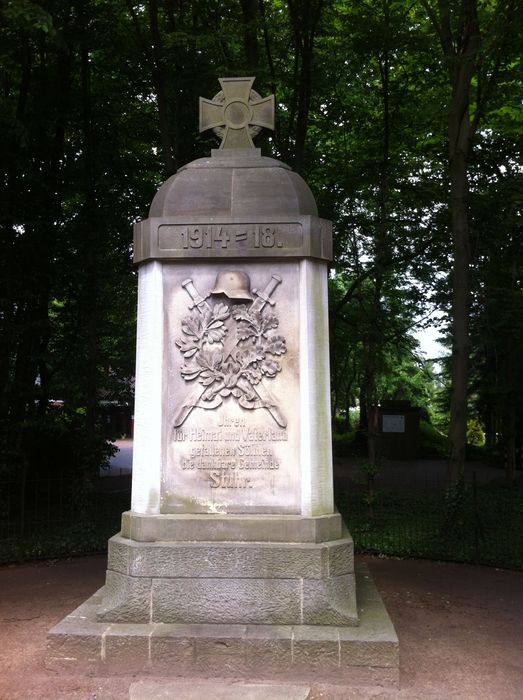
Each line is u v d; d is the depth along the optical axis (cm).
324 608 484
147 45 1275
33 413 1297
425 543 980
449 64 1064
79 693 439
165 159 1212
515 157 1302
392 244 1404
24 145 1003
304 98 1274
